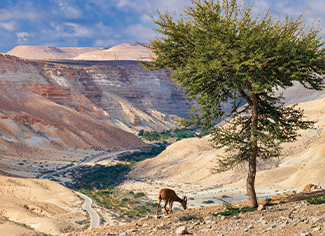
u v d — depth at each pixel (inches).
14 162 4936.0
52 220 2310.5
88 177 4660.4
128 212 2787.9
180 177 4296.3
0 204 2421.3
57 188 3442.4
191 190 3535.9
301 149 3779.5
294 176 2987.2
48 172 4803.2
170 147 5398.6
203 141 5236.2
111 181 4446.4
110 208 2979.8
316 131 3956.7
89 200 3265.3
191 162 4591.5
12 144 5575.8
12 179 3336.6
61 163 5556.1
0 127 5713.6
